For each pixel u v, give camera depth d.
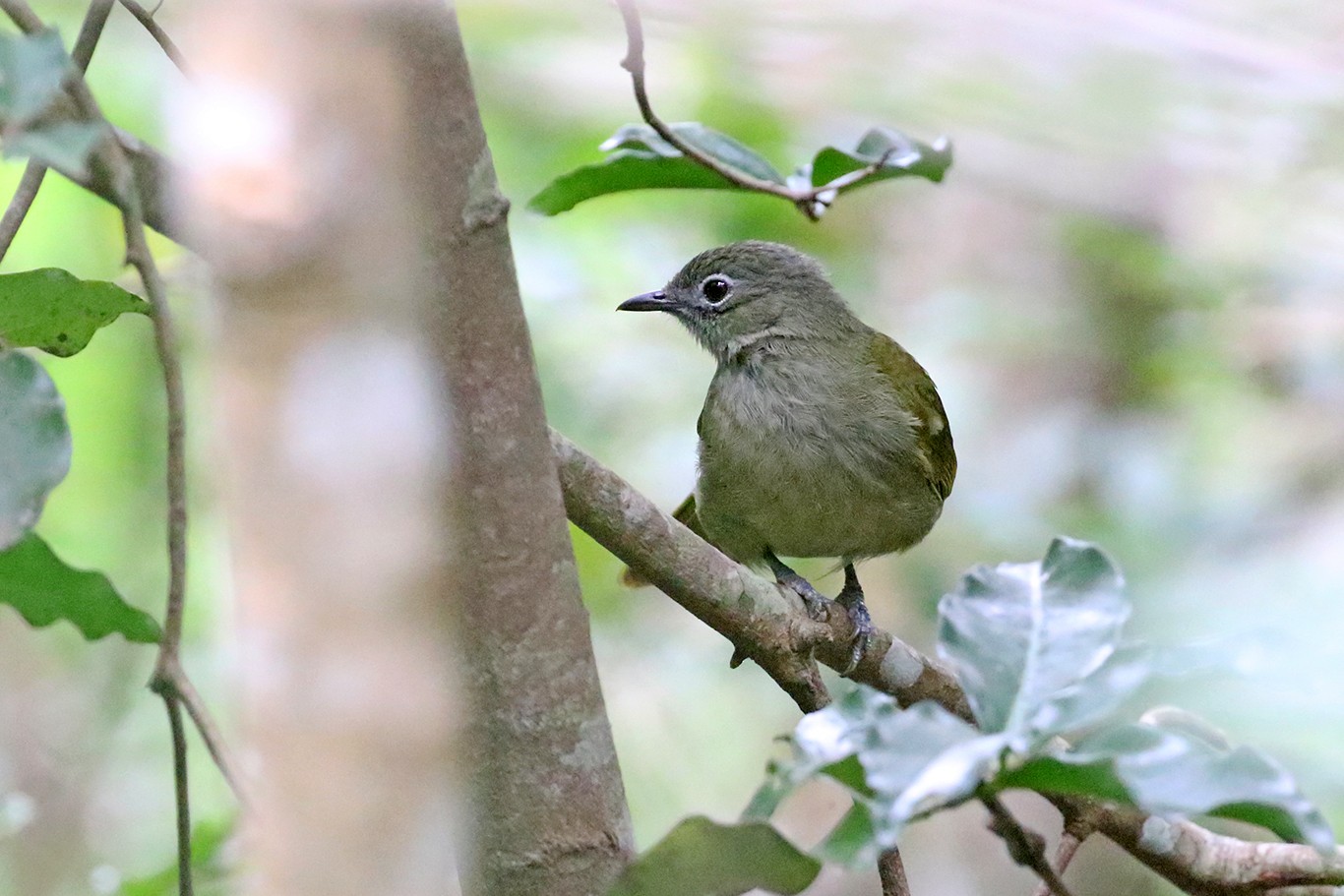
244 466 3.31
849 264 16.30
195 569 11.99
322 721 3.27
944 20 12.23
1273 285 14.98
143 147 5.02
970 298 15.73
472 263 4.76
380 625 3.30
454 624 4.23
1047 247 16.34
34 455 4.30
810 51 12.66
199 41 3.32
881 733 4.20
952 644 4.66
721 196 15.82
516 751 5.04
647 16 12.38
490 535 4.92
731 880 4.47
